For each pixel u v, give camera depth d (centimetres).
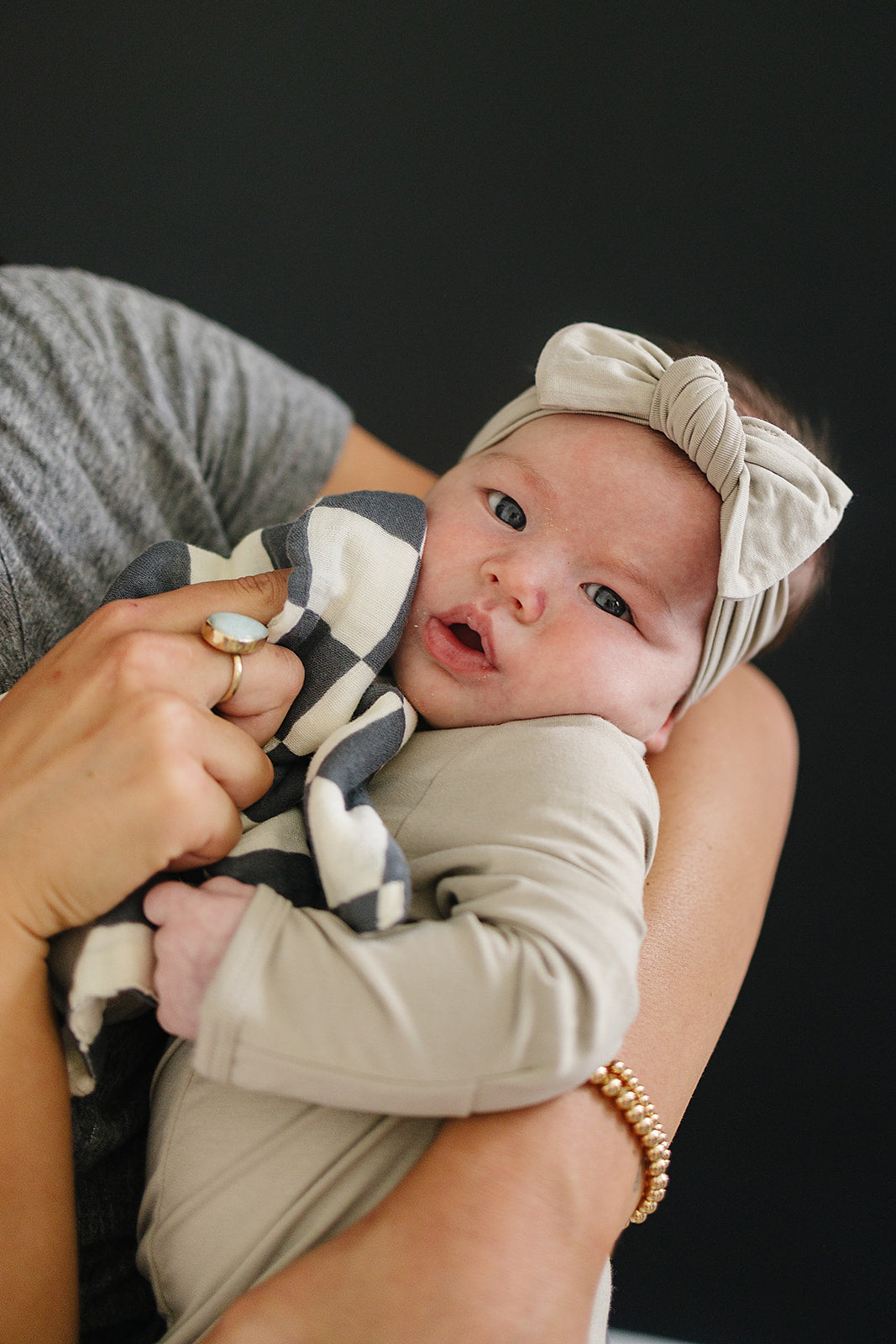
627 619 83
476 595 80
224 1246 64
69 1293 62
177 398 103
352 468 116
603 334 93
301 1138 65
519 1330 55
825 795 158
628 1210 64
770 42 162
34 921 61
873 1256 146
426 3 179
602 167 174
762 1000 155
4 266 103
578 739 74
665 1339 148
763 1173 150
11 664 81
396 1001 58
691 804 91
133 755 59
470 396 184
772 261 164
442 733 80
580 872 65
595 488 84
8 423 86
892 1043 151
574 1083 60
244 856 67
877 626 157
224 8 184
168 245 190
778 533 83
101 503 91
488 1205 57
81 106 188
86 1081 66
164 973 60
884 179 157
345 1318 54
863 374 158
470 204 182
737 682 115
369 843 62
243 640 66
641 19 169
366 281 187
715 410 82
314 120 186
